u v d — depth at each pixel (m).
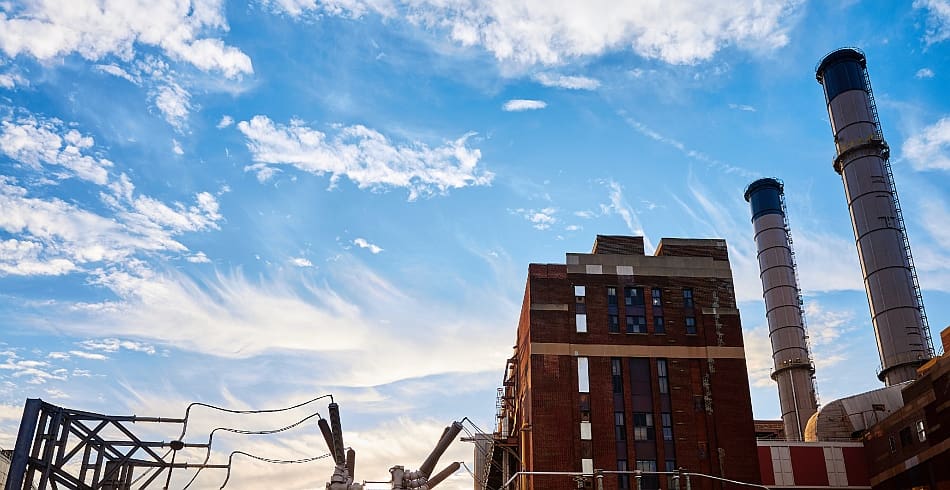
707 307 75.25
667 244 79.06
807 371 121.50
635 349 72.94
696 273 76.88
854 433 81.38
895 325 100.00
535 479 66.88
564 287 74.88
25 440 42.47
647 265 76.75
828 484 75.19
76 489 44.25
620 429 69.62
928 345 99.31
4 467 52.50
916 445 65.88
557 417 69.50
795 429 118.12
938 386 61.97
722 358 73.06
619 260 76.75
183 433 45.56
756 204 136.62
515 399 82.88
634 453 68.62
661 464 68.31
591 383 71.12
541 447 68.12
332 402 41.03
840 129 113.75
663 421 70.31
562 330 73.06
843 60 116.62
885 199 106.88
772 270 130.00
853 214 109.62
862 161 109.75
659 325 74.38
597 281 75.50
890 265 102.94
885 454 71.75
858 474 75.62
